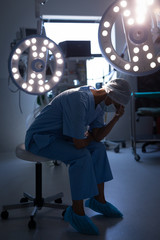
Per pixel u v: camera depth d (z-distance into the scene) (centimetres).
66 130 173
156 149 436
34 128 184
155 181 274
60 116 183
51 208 211
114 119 190
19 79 213
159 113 419
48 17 472
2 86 449
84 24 494
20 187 265
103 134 191
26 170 329
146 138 424
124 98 179
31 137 183
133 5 183
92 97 180
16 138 457
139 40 185
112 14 183
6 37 449
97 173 189
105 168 191
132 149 415
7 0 449
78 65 376
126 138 507
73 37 494
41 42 213
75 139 171
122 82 181
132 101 390
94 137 197
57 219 192
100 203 192
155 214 196
